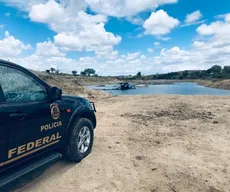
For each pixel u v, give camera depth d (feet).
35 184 11.21
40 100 10.77
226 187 11.14
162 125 22.90
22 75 9.96
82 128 13.83
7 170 9.09
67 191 10.69
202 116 26.48
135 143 17.49
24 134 9.45
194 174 12.41
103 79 334.65
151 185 11.29
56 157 11.65
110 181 11.63
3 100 8.72
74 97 14.20
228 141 17.92
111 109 33.04
